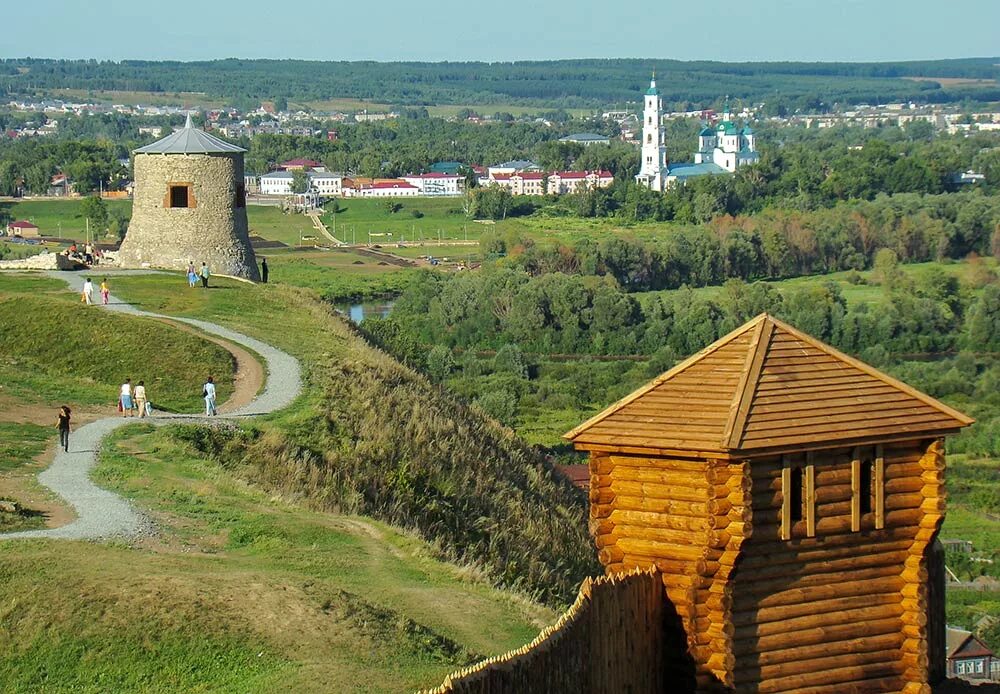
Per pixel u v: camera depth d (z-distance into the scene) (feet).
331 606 103.30
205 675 93.50
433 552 139.23
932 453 81.82
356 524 141.79
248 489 147.74
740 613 79.30
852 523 80.43
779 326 84.28
